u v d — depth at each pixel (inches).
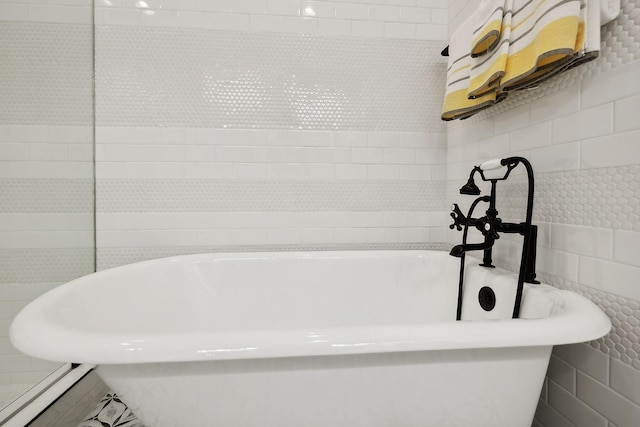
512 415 27.4
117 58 54.5
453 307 47.1
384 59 59.7
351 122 59.3
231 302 48.9
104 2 54.1
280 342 21.3
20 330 22.1
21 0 49.4
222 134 56.7
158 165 55.6
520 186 41.7
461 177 56.6
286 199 58.3
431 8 60.4
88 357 20.4
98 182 54.7
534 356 26.5
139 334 21.5
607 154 29.7
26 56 49.8
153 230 55.8
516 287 35.4
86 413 44.9
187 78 55.9
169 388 24.8
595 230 31.0
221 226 57.1
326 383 25.1
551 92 36.5
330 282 50.8
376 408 25.9
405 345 21.9
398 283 51.0
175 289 46.5
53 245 51.0
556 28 29.1
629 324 27.6
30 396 40.0
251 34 56.9
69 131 52.4
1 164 47.4
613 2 28.0
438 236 61.7
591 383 31.0
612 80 29.3
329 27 58.4
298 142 58.3
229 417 25.4
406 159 60.7
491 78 37.4
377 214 60.2
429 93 60.7
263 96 57.4
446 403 26.3
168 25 55.4
